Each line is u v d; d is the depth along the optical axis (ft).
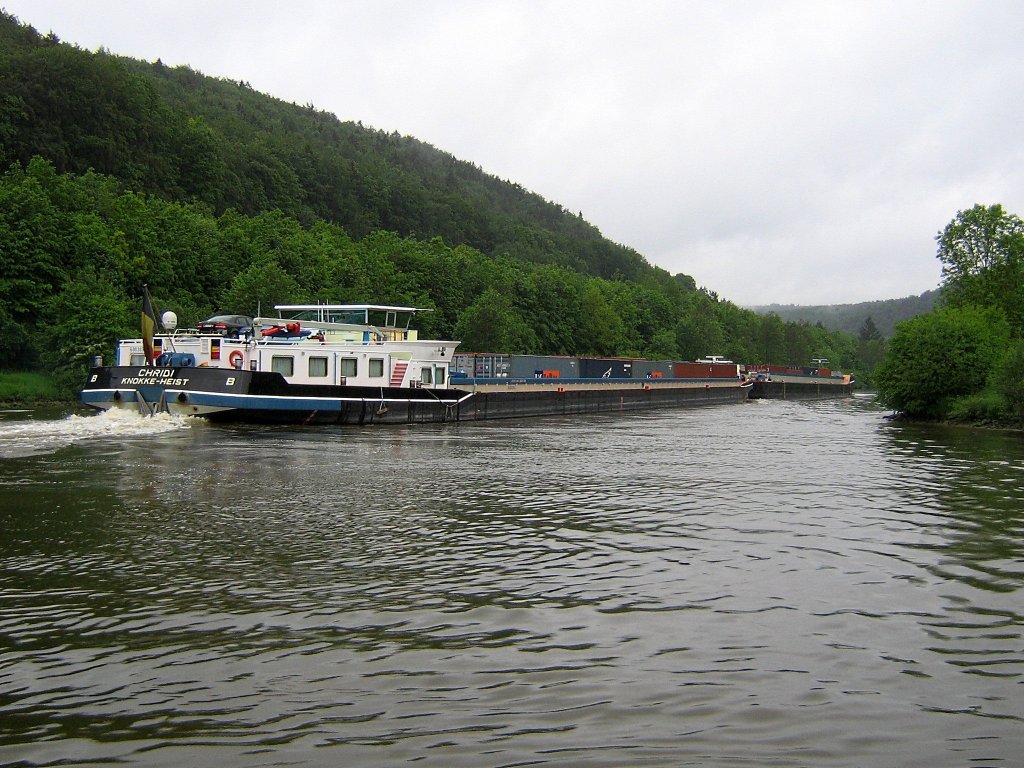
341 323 150.41
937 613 36.27
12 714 25.12
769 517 58.29
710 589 39.52
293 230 355.77
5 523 50.85
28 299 214.69
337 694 26.73
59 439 95.09
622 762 22.68
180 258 279.49
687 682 28.12
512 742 23.71
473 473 78.69
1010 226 240.12
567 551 46.78
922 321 190.39
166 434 104.53
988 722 25.53
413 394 144.97
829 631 33.65
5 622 33.09
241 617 34.06
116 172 388.78
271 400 121.08
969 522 57.26
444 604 36.32
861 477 81.10
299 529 50.98
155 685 27.27
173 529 50.08
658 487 71.97
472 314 300.20
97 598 36.27
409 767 22.30
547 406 194.80
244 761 22.54
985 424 165.27
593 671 28.91
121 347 127.34
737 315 575.79
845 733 24.63
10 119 347.15
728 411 230.48
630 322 451.94
